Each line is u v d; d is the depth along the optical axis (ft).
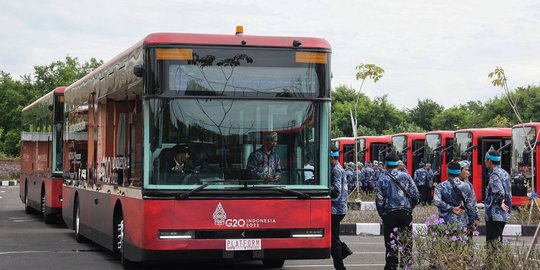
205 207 38.34
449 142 129.49
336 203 42.22
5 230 71.36
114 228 46.47
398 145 141.49
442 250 36.50
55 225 76.84
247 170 38.75
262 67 39.01
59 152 73.46
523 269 35.68
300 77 39.24
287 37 39.32
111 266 46.96
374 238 68.13
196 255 38.22
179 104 38.45
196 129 38.47
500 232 42.68
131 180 41.39
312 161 39.27
